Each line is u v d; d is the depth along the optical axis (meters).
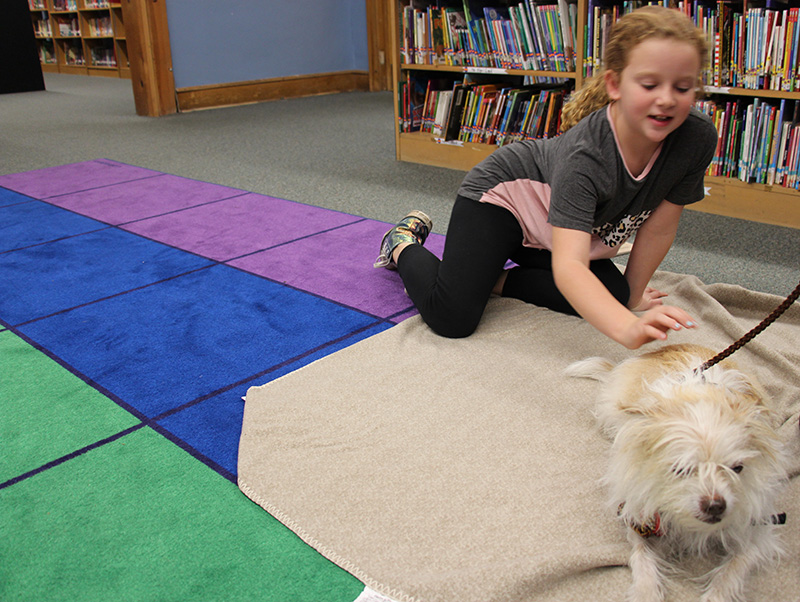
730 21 2.93
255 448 1.53
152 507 1.37
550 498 1.34
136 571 1.21
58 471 1.49
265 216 3.45
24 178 4.41
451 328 2.00
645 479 1.06
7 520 1.34
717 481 0.97
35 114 7.25
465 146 4.27
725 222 3.08
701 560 1.17
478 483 1.39
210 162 4.81
